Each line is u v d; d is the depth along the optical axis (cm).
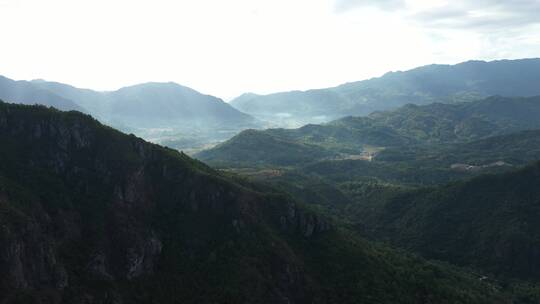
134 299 14612
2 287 11975
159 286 15438
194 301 15300
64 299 13162
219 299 15400
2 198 13800
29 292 12400
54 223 14850
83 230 15438
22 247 12825
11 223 12900
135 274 15300
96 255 14750
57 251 14162
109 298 13988
